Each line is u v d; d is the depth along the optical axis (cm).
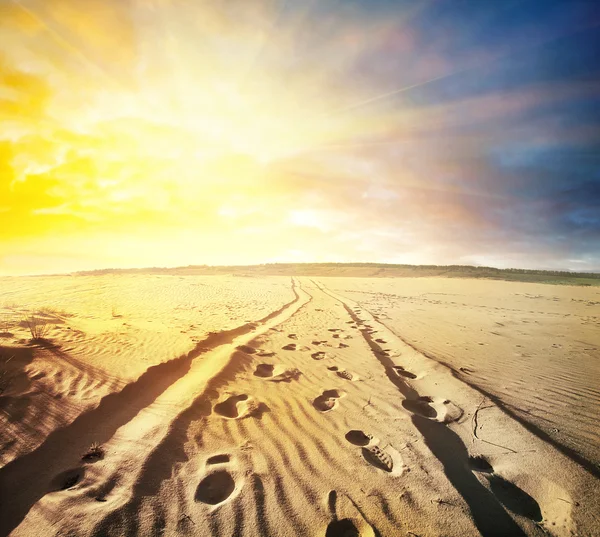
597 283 3322
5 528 173
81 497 194
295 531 178
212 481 219
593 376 425
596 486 209
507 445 263
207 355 504
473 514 192
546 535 178
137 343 503
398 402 354
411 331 737
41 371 344
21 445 234
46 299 995
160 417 297
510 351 557
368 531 179
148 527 176
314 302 1336
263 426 294
